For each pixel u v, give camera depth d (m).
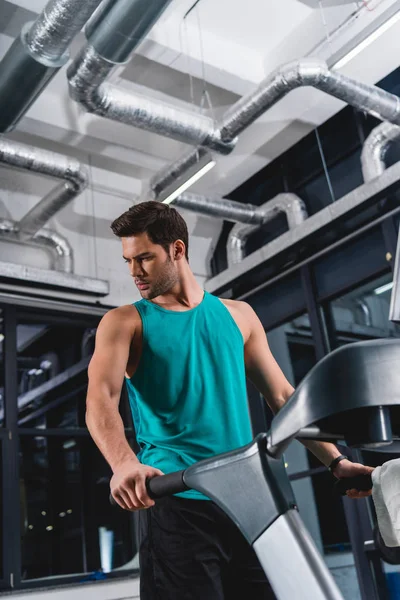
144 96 4.75
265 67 5.45
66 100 5.67
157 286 1.26
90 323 6.46
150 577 1.15
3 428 5.71
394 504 0.89
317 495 7.44
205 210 6.06
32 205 6.38
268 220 6.35
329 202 6.07
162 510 1.16
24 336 7.29
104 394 1.12
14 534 5.47
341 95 4.73
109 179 6.71
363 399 0.69
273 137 6.26
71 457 9.55
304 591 0.73
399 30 4.95
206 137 4.97
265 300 6.60
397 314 0.86
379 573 5.25
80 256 6.50
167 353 1.25
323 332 5.96
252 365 1.42
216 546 1.12
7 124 4.59
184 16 5.03
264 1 4.89
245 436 1.27
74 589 5.30
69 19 3.79
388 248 5.43
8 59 4.14
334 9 4.89
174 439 1.23
